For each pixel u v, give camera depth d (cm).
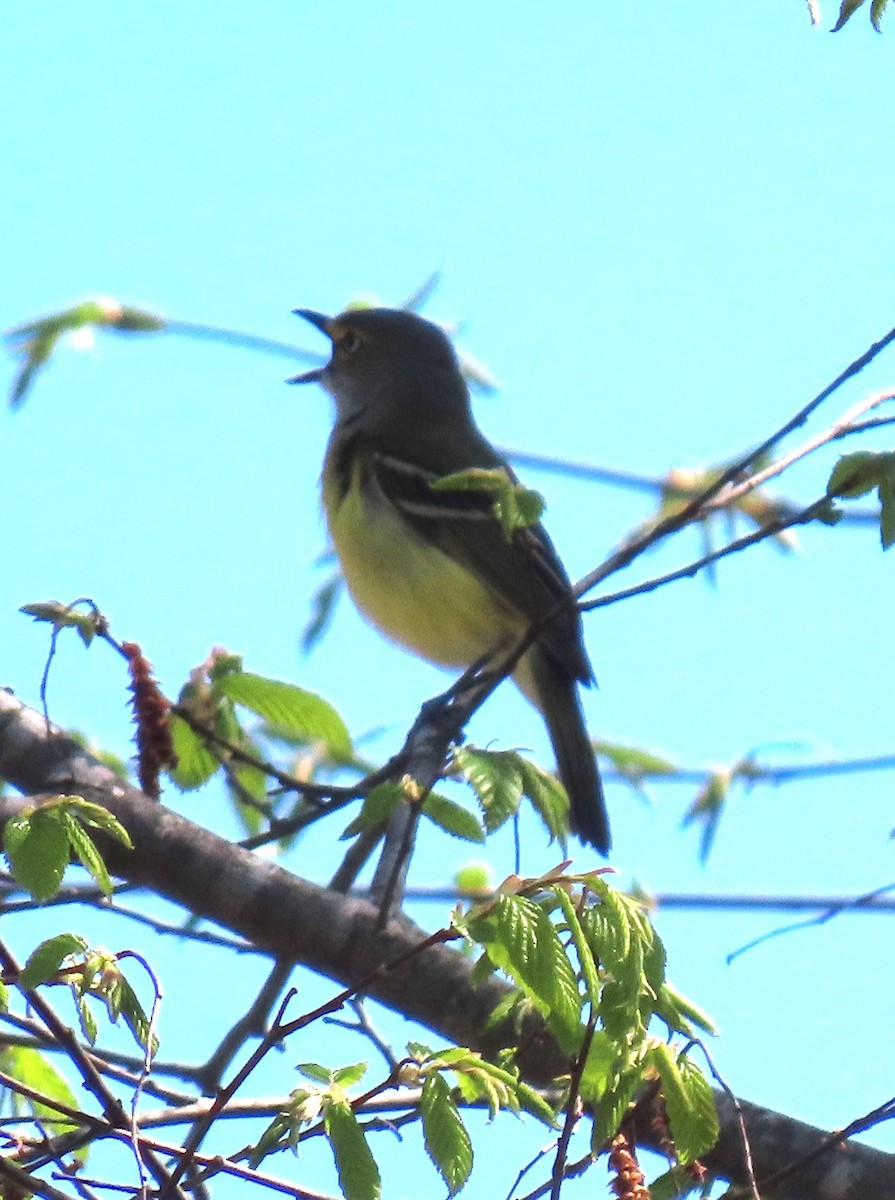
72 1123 807
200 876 958
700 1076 716
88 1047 909
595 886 687
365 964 938
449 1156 673
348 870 1133
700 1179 790
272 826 1056
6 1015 772
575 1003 670
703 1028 730
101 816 734
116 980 733
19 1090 765
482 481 809
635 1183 735
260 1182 728
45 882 709
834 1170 873
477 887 1272
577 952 687
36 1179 718
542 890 695
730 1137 874
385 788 738
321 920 947
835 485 909
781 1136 879
